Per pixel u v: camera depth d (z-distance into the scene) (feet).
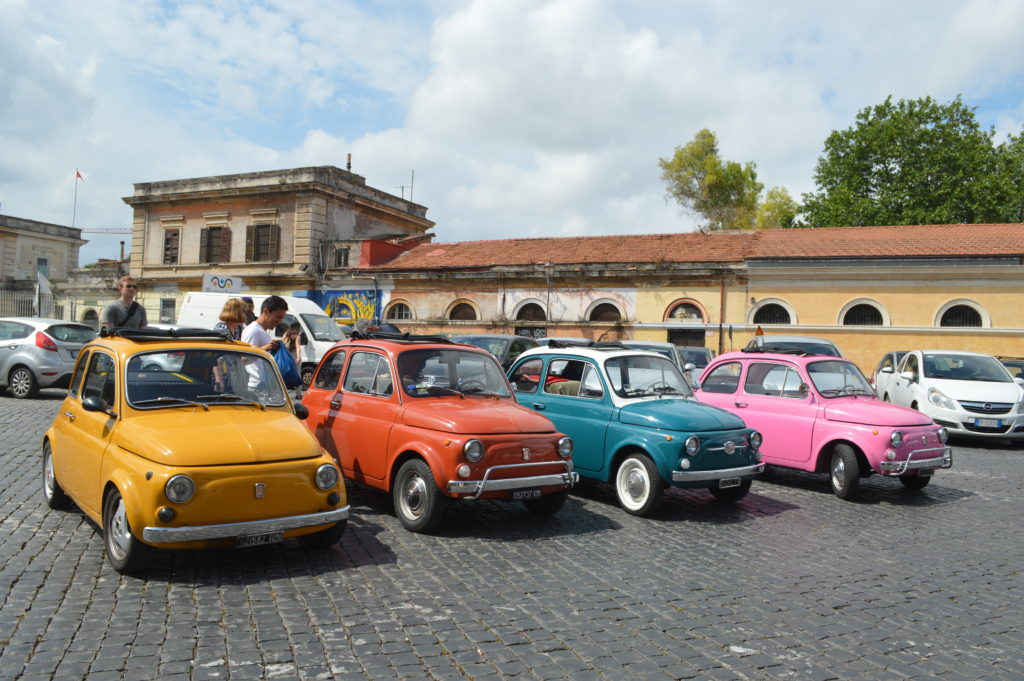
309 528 17.90
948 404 46.19
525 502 26.81
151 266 123.34
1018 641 15.87
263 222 114.11
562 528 23.84
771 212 154.10
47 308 109.60
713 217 153.99
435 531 22.35
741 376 34.42
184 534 16.28
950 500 30.73
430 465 21.53
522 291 94.58
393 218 127.44
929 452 29.73
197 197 118.83
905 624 16.58
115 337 21.27
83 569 17.67
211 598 16.16
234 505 16.87
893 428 29.12
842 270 78.18
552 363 30.50
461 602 16.62
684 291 85.87
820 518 26.89
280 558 19.17
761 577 19.57
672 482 25.27
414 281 101.86
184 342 20.72
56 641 13.71
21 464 29.30
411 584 17.65
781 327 80.64
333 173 114.21
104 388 20.04
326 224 112.68
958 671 14.20
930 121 115.34
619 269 88.38
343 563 19.01
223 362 20.72
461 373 25.38
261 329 28.35
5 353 50.55
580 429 28.12
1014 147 120.67
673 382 29.96
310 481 18.02
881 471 28.86
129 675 12.50
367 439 24.12
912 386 49.44
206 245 118.52
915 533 25.16
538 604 16.74
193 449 17.04
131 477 16.83
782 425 31.94
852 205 115.85
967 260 73.31
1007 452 44.70
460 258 103.65
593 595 17.52
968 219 112.27
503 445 21.79
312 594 16.69
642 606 16.96
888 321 76.74
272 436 18.38
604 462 27.22
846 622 16.56
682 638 15.19
